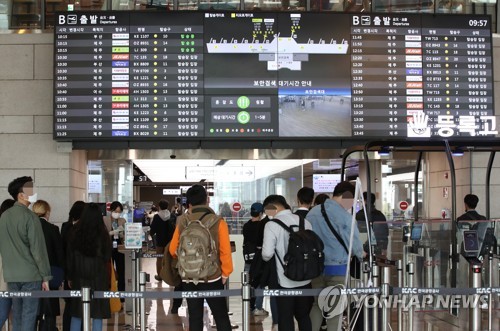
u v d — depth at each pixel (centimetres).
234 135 961
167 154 1111
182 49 963
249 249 912
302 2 1036
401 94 978
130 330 840
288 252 619
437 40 988
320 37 977
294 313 649
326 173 1230
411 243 864
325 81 973
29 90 1018
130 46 959
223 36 968
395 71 980
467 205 915
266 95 967
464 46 992
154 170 1353
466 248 747
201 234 603
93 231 670
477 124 983
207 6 1031
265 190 1257
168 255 645
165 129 955
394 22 984
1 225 664
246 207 1259
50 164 1008
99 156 1143
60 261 733
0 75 1019
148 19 964
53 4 1032
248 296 599
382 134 972
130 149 1012
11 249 660
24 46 1022
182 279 620
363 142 994
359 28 980
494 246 810
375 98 975
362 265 754
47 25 1034
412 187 1207
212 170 1268
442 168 1152
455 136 980
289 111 968
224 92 963
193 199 630
